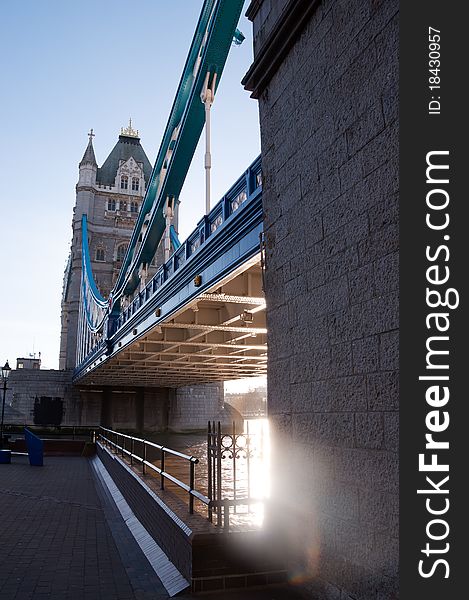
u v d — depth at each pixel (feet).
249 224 33.47
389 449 12.80
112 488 48.21
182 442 147.84
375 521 13.14
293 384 17.90
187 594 17.28
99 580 20.92
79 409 192.44
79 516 36.01
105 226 285.84
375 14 14.48
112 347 106.01
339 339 15.34
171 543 21.47
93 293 180.75
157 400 198.90
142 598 18.26
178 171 75.56
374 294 13.87
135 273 117.91
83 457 88.43
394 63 13.55
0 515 35.53
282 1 20.04
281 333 19.07
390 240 13.34
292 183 18.78
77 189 287.69
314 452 16.31
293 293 18.31
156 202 87.30
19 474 61.52
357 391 14.29
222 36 54.44
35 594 19.11
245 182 35.88
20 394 189.67
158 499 26.12
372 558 13.15
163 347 92.68
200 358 106.32
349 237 15.14
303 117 18.25
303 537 16.70
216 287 43.57
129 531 31.01
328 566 15.15
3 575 21.58
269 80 21.17
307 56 18.17
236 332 75.41
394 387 12.78
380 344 13.47
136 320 78.59
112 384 183.21
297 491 17.19
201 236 46.83
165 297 59.31
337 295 15.58
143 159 319.68
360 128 14.89
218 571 17.54
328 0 17.02
